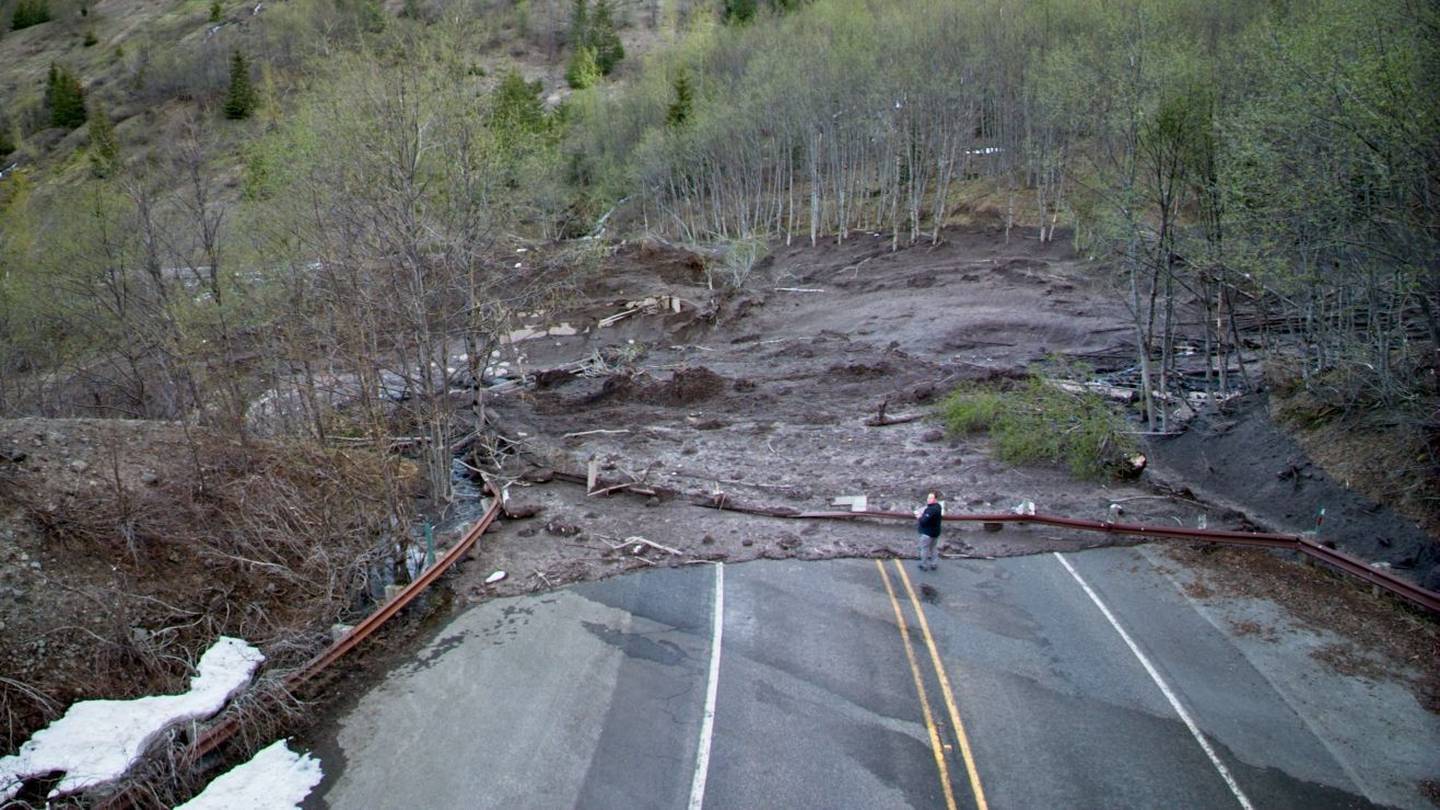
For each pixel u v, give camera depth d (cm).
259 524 1866
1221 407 2591
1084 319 3647
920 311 4056
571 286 4044
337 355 2656
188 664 1488
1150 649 1577
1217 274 2552
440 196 2711
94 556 1608
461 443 2728
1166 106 2412
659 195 6531
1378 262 2006
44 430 1872
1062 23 5325
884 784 1260
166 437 2052
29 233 3244
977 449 2559
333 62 3117
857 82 5769
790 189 5934
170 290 2653
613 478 2362
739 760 1309
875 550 1942
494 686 1487
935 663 1539
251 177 3170
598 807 1220
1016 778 1273
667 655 1569
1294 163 2064
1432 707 1405
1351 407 2228
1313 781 1263
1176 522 2048
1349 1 2117
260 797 1237
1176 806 1220
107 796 1192
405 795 1242
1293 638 1595
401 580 1867
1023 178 5772
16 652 1377
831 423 2861
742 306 4544
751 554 1938
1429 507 1886
